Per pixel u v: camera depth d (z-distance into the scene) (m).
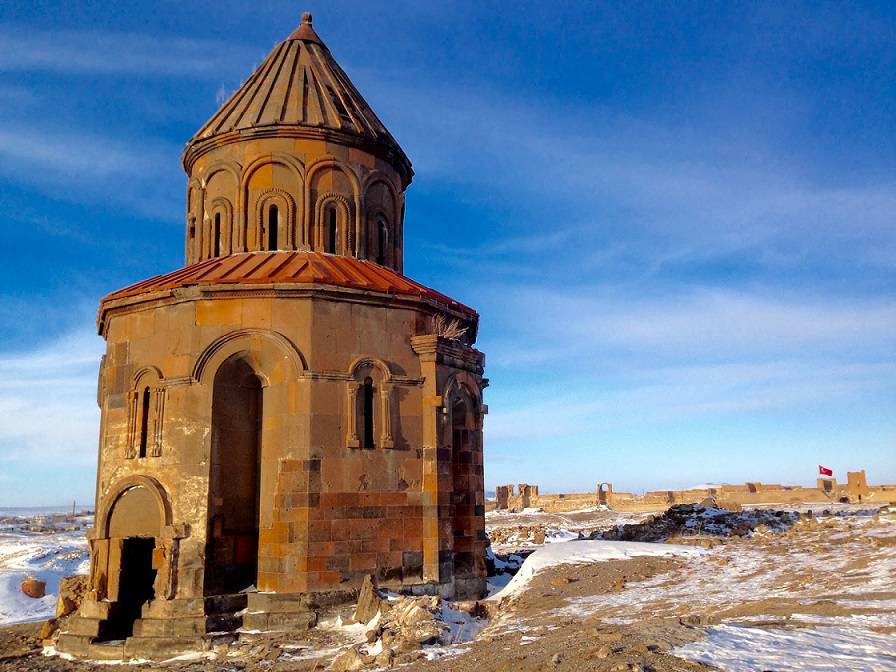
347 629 17.59
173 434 19.69
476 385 23.39
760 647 10.67
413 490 20.62
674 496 65.19
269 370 19.92
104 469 20.64
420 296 21.34
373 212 24.97
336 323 20.31
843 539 24.41
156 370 20.23
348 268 22.23
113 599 19.52
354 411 20.02
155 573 20.94
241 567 19.72
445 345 21.61
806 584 17.64
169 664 16.67
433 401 21.03
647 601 17.45
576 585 20.02
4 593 32.38
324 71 25.62
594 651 10.61
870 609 13.70
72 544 51.16
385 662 13.44
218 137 24.09
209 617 18.03
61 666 17.45
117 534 19.98
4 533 70.12
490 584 23.91
